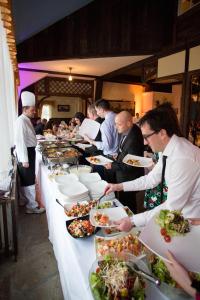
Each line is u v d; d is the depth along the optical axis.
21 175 2.64
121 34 4.38
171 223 0.83
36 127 5.14
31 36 4.83
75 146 3.12
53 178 1.91
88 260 0.94
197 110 3.72
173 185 1.01
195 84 3.60
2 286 1.63
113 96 7.24
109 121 2.51
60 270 1.38
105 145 2.54
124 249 0.93
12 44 2.42
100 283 0.73
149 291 0.77
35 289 1.60
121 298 0.69
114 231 1.10
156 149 1.12
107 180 2.51
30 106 2.60
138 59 4.79
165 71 4.16
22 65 5.38
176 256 0.74
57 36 4.73
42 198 2.44
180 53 3.79
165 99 7.16
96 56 4.55
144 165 1.84
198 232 0.82
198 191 1.01
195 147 1.05
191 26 3.54
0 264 1.85
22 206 2.93
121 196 2.07
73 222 1.18
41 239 2.21
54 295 1.55
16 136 2.51
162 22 4.13
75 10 4.52
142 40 4.29
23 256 1.95
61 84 6.70
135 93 7.58
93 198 1.51
